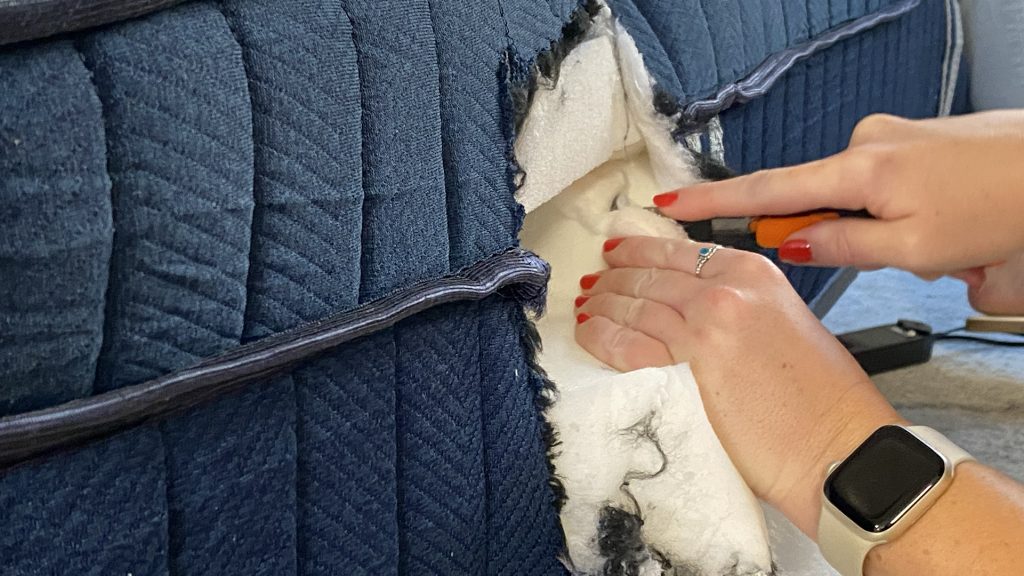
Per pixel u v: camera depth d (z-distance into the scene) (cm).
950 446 43
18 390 27
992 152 49
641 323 51
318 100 34
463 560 44
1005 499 41
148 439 31
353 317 36
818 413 45
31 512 28
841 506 42
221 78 31
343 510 38
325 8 34
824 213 53
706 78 58
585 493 47
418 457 41
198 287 31
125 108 28
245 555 34
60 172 27
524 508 46
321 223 35
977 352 86
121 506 30
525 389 46
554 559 48
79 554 29
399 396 40
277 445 35
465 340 42
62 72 27
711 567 47
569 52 49
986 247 50
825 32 71
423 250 40
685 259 51
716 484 46
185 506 32
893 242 51
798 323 47
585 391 47
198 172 30
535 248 58
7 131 25
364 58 35
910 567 41
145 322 30
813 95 72
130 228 29
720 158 60
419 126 38
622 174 60
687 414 47
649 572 47
